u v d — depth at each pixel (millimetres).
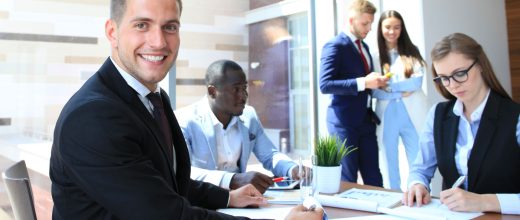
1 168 2061
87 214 916
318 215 1064
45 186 2117
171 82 2723
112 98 953
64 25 2295
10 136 2123
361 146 2906
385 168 3193
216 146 1888
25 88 2176
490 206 1217
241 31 3158
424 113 3170
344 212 1305
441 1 3561
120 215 867
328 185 1550
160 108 1151
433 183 3131
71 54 2320
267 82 3367
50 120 2250
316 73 3758
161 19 1011
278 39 3457
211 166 1855
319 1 3691
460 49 1488
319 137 1656
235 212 1301
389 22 3025
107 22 1064
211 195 1356
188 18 2812
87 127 864
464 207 1232
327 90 2812
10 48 2127
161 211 880
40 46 2219
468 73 1486
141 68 1029
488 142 1476
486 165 1475
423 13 3375
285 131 3547
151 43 1011
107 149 860
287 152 3510
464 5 3809
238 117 1959
